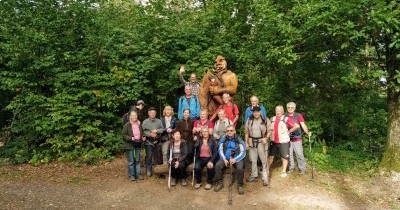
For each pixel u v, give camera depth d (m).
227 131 6.95
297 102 9.85
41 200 6.41
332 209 6.28
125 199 6.59
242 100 10.73
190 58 10.03
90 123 9.02
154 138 7.64
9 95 9.89
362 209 6.32
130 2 12.61
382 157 7.95
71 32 9.23
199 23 11.20
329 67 9.09
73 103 8.78
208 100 8.29
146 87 9.78
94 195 6.74
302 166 7.61
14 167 8.30
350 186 7.22
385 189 7.12
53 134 8.90
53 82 8.95
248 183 7.32
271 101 9.96
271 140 7.55
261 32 9.70
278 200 6.56
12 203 6.21
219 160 6.94
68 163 8.59
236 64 10.62
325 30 7.54
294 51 8.66
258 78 10.59
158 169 7.98
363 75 7.99
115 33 9.93
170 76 9.80
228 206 6.34
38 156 8.68
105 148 9.03
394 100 7.73
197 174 7.10
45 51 9.03
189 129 7.46
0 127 9.95
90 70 9.23
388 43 7.33
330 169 7.98
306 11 7.43
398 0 6.82
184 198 6.67
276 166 8.15
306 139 8.81
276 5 9.07
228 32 11.06
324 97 9.73
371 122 9.48
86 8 9.52
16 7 9.45
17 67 8.84
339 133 9.66
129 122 7.50
